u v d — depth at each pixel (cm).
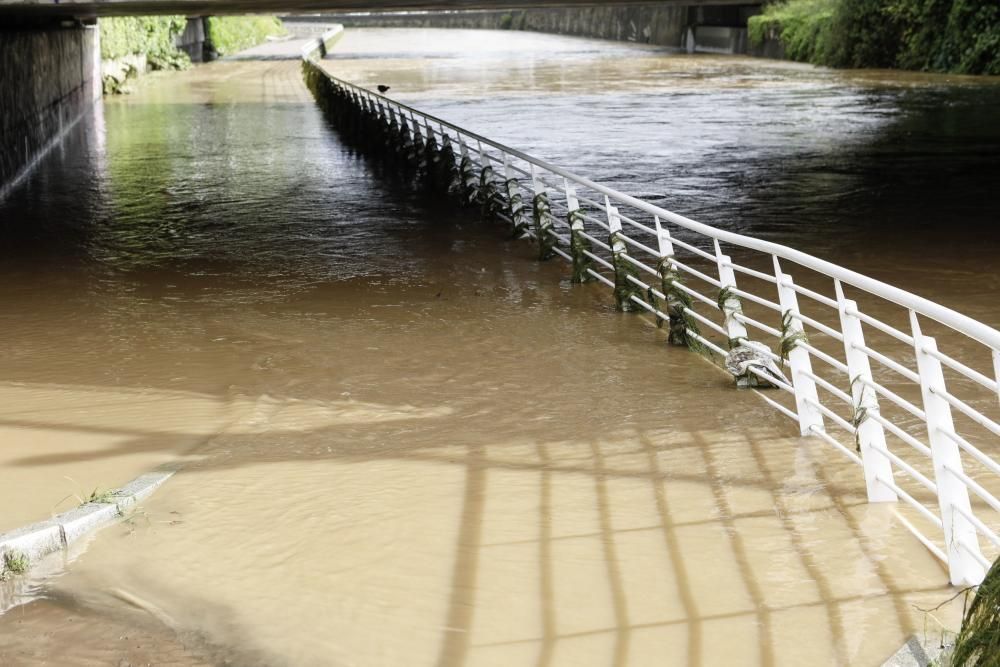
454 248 1532
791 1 7088
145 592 528
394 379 879
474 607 500
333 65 7419
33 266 1466
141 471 684
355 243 1605
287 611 504
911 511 591
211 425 770
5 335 1068
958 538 500
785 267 1388
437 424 761
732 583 514
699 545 554
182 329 1077
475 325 1062
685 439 715
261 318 1120
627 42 9944
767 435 719
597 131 3300
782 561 535
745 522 580
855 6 5888
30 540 562
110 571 548
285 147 3159
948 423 505
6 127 2408
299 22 15900
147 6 3095
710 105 4081
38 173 2639
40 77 3069
